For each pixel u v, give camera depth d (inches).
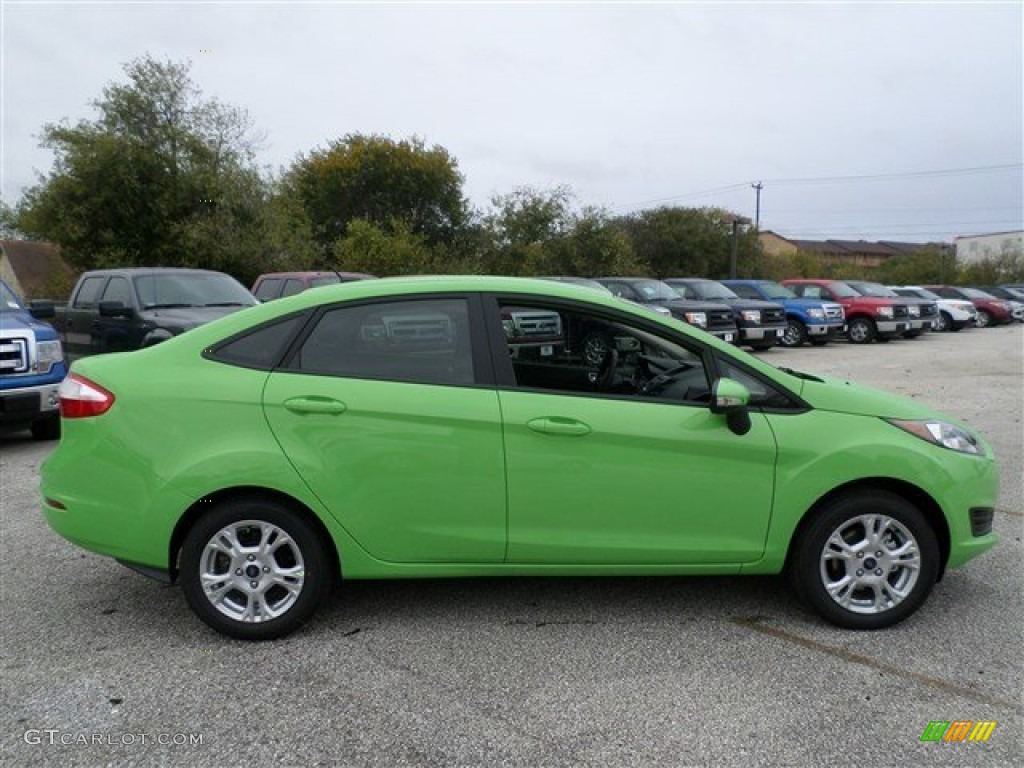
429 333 141.6
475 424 136.6
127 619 150.5
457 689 124.1
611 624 147.0
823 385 146.0
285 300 144.6
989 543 146.2
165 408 136.1
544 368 146.0
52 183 980.6
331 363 139.7
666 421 139.0
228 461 134.1
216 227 936.9
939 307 1001.5
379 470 136.3
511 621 148.6
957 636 141.7
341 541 137.7
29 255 1930.4
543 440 137.5
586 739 111.0
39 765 105.4
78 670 130.6
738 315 688.4
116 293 407.5
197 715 117.3
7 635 143.8
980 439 154.6
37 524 209.9
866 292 861.8
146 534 135.6
